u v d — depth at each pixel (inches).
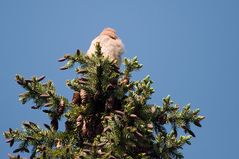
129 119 405.4
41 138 449.1
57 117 462.6
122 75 501.4
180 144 464.1
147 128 433.4
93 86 470.6
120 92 465.7
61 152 417.4
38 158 414.0
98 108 477.1
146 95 449.1
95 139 420.8
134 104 446.9
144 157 427.8
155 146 460.8
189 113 465.7
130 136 403.2
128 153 436.8
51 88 482.6
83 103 464.8
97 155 392.5
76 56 477.7
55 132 455.2
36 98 477.4
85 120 459.2
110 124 404.2
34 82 478.9
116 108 466.0
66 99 469.1
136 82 480.1
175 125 465.1
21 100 476.4
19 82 474.6
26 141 451.5
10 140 447.5
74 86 484.1
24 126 458.0
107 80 467.8
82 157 393.7
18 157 426.9
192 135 462.9
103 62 463.2
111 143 401.7
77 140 461.4
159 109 462.3
